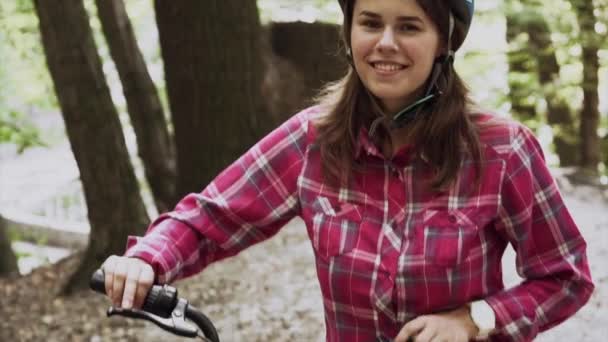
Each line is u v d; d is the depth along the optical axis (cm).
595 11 1052
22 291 704
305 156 198
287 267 677
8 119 1130
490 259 194
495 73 1282
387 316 192
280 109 873
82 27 646
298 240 739
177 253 193
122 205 679
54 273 753
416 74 184
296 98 891
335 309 197
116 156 673
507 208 191
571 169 1085
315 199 196
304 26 921
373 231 191
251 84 782
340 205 194
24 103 1204
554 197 195
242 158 204
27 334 601
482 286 192
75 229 1303
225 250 204
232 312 598
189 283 656
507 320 190
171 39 760
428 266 187
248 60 773
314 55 918
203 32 753
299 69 917
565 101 1188
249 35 772
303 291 627
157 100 823
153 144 822
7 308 662
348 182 193
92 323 610
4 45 1156
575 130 1306
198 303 616
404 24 181
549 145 1381
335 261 192
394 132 190
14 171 1842
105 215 678
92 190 675
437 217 188
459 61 1145
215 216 201
